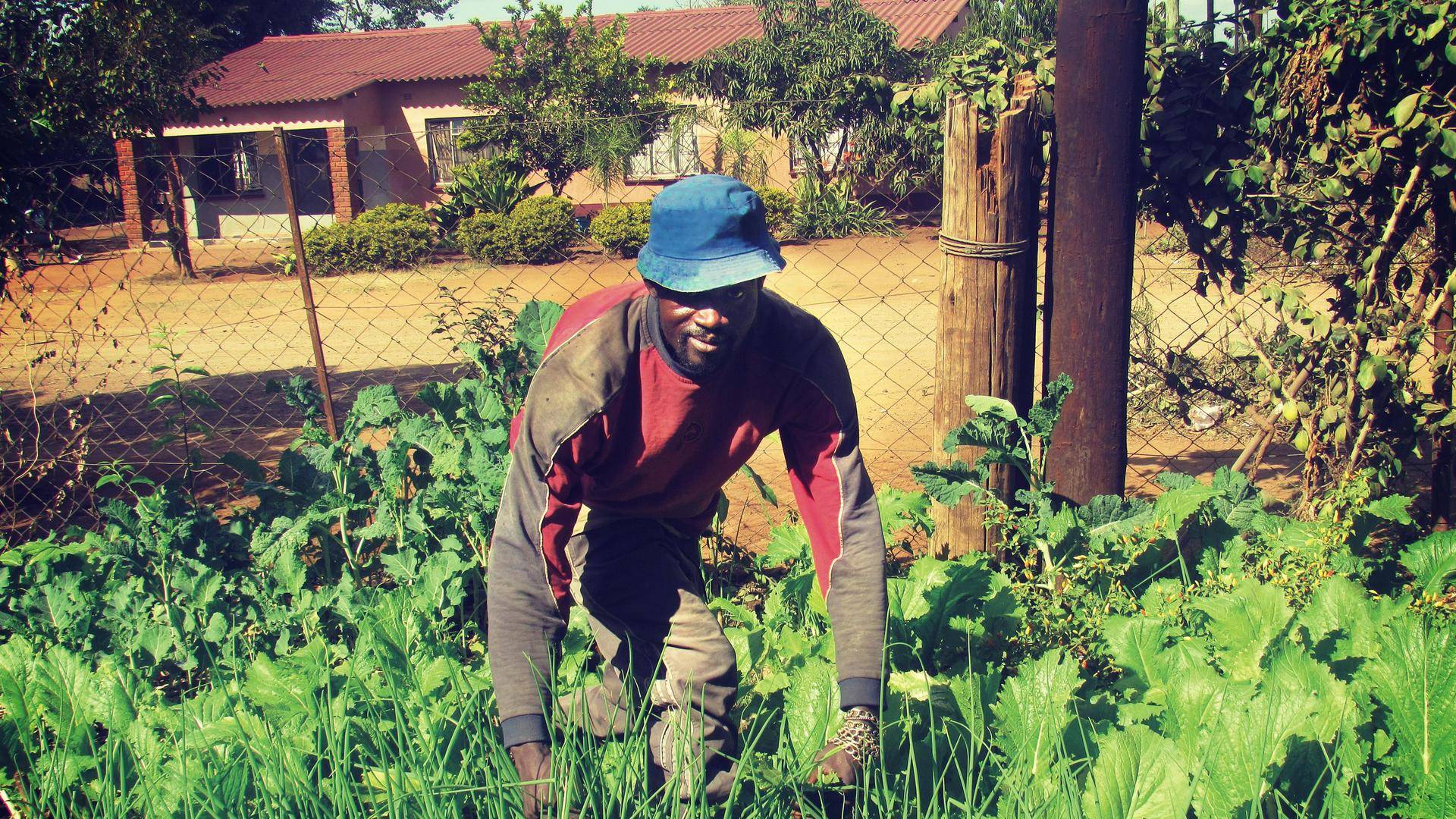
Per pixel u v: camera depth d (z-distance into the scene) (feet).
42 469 18.98
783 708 9.32
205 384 31.42
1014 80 12.55
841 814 7.57
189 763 8.16
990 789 7.88
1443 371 12.73
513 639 6.74
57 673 9.68
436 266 55.88
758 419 7.37
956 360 12.19
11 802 8.39
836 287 44.16
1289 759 7.23
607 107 67.10
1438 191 12.21
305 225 77.00
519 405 13.25
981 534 12.39
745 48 62.23
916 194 57.31
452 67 79.87
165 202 20.36
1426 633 7.64
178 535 11.91
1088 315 11.89
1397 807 7.16
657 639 8.03
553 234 54.60
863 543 7.27
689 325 6.59
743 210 6.37
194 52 36.81
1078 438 12.19
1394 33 11.43
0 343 37.27
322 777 7.96
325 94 73.87
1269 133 12.77
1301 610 10.29
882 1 86.22
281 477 13.01
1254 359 14.30
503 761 7.52
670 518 8.37
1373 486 12.91
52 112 22.71
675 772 7.22
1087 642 10.36
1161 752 7.04
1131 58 11.33
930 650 10.39
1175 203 13.48
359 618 11.01
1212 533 11.81
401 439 13.00
